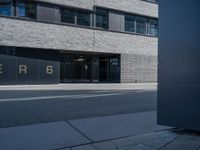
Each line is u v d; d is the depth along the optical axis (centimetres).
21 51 1981
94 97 1290
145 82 2714
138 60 2666
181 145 502
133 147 492
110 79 2609
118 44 2502
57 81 2169
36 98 1214
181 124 590
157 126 652
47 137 546
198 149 479
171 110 609
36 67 2052
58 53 2173
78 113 830
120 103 1082
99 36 2364
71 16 2227
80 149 478
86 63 2533
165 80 621
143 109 930
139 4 2691
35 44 2003
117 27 2514
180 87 595
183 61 588
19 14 1966
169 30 611
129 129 621
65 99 1192
